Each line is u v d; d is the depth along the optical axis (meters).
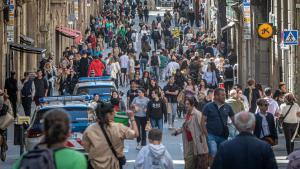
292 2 54.56
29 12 80.81
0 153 40.00
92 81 53.22
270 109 43.62
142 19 134.62
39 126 34.53
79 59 77.12
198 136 30.48
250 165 18.58
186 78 61.69
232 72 67.44
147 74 57.16
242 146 18.62
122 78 79.06
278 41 61.12
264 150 18.61
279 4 60.59
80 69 70.00
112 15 128.62
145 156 24.16
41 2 85.88
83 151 33.28
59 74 72.31
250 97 47.81
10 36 61.88
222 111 30.70
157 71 81.00
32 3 80.75
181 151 44.12
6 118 38.44
